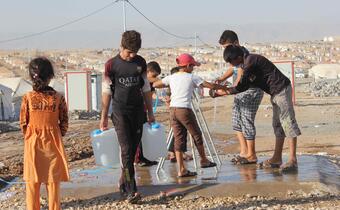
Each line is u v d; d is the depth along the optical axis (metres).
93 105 36.66
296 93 45.00
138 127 7.10
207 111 27.86
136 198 7.00
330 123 17.97
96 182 7.97
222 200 7.06
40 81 6.24
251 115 8.59
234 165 8.70
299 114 22.84
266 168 8.34
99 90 36.66
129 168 7.01
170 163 9.13
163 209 6.80
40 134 6.21
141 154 8.84
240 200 7.05
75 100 35.09
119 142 7.02
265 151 11.48
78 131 20.23
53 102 6.25
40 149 6.20
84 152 12.66
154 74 8.55
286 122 8.05
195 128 7.71
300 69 108.38
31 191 6.23
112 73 7.00
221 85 7.82
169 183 7.64
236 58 7.97
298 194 7.19
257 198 7.12
